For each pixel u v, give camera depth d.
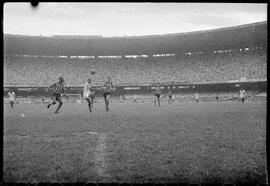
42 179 5.54
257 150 7.38
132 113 19.62
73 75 61.03
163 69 61.53
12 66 60.66
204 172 5.80
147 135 9.68
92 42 60.69
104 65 63.62
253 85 53.91
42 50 61.84
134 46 61.72
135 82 59.75
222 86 56.69
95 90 60.31
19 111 22.59
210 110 22.16
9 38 58.53
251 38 54.22
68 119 15.16
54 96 19.50
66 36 59.84
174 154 7.01
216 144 8.10
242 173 5.77
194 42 58.69
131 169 5.98
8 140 8.81
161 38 59.28
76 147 7.84
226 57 59.41
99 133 10.16
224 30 54.44
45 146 7.97
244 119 14.55
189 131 10.52
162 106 30.98
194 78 57.81
